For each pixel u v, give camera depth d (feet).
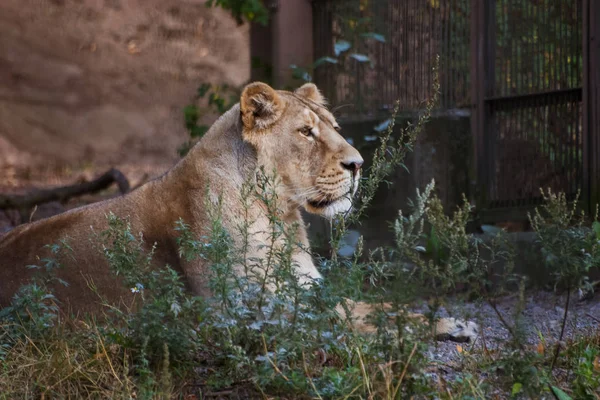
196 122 63.10
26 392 24.95
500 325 34.94
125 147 96.02
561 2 45.21
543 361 25.81
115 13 104.83
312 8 56.70
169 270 27.12
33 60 100.12
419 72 51.34
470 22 48.93
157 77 99.30
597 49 43.11
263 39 59.21
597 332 30.78
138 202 33.68
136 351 26.68
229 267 26.61
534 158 46.44
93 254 32.91
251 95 32.81
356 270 26.18
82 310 32.71
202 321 26.66
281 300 25.79
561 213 27.68
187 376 26.18
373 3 53.52
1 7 100.73
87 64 104.01
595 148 43.19
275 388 24.71
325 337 25.84
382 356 25.03
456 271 25.64
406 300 23.95
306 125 33.50
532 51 46.50
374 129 52.37
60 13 103.91
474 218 48.42
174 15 98.99
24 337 28.73
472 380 24.00
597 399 23.24
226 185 32.71
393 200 51.13
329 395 23.56
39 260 32.91
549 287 42.73
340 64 55.16
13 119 93.40
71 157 92.22
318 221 51.67
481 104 48.34
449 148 49.55
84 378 26.03
